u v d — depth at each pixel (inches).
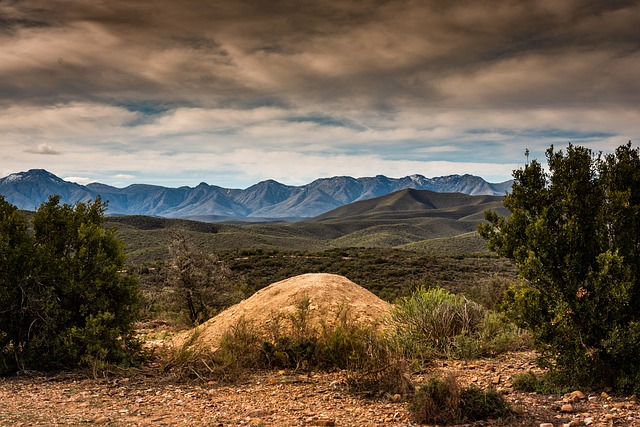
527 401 238.5
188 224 6633.9
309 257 2380.7
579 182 266.8
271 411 236.2
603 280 242.2
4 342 325.4
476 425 206.7
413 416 221.1
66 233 359.3
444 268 1902.1
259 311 409.4
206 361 324.2
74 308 343.6
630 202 259.6
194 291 711.7
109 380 304.0
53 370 326.6
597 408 218.8
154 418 222.1
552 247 259.0
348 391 270.4
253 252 2571.4
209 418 223.0
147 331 575.5
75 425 208.2
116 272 355.9
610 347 237.1
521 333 402.0
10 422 211.6
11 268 327.0
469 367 318.3
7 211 355.3
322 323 353.7
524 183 285.1
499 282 624.4
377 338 314.5
